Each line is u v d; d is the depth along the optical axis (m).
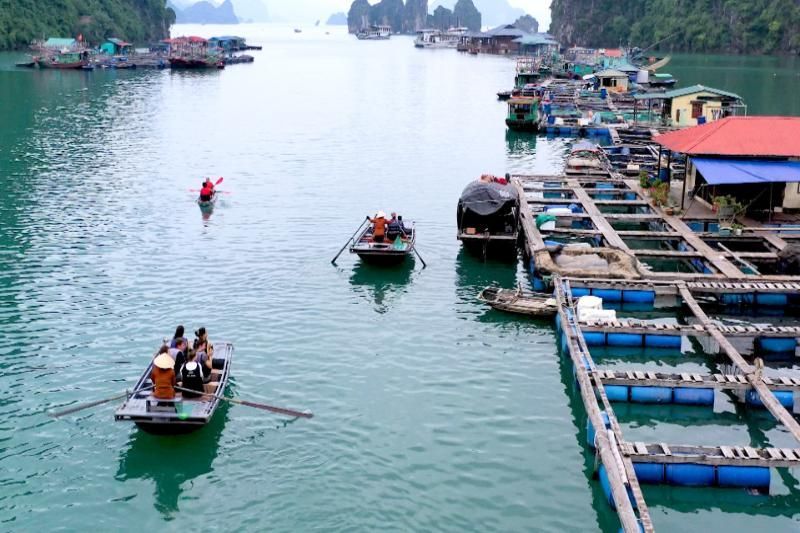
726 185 41.75
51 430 23.12
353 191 53.69
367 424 23.52
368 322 31.08
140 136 76.81
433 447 22.39
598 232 38.84
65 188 53.84
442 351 28.56
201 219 46.19
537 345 29.11
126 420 21.69
